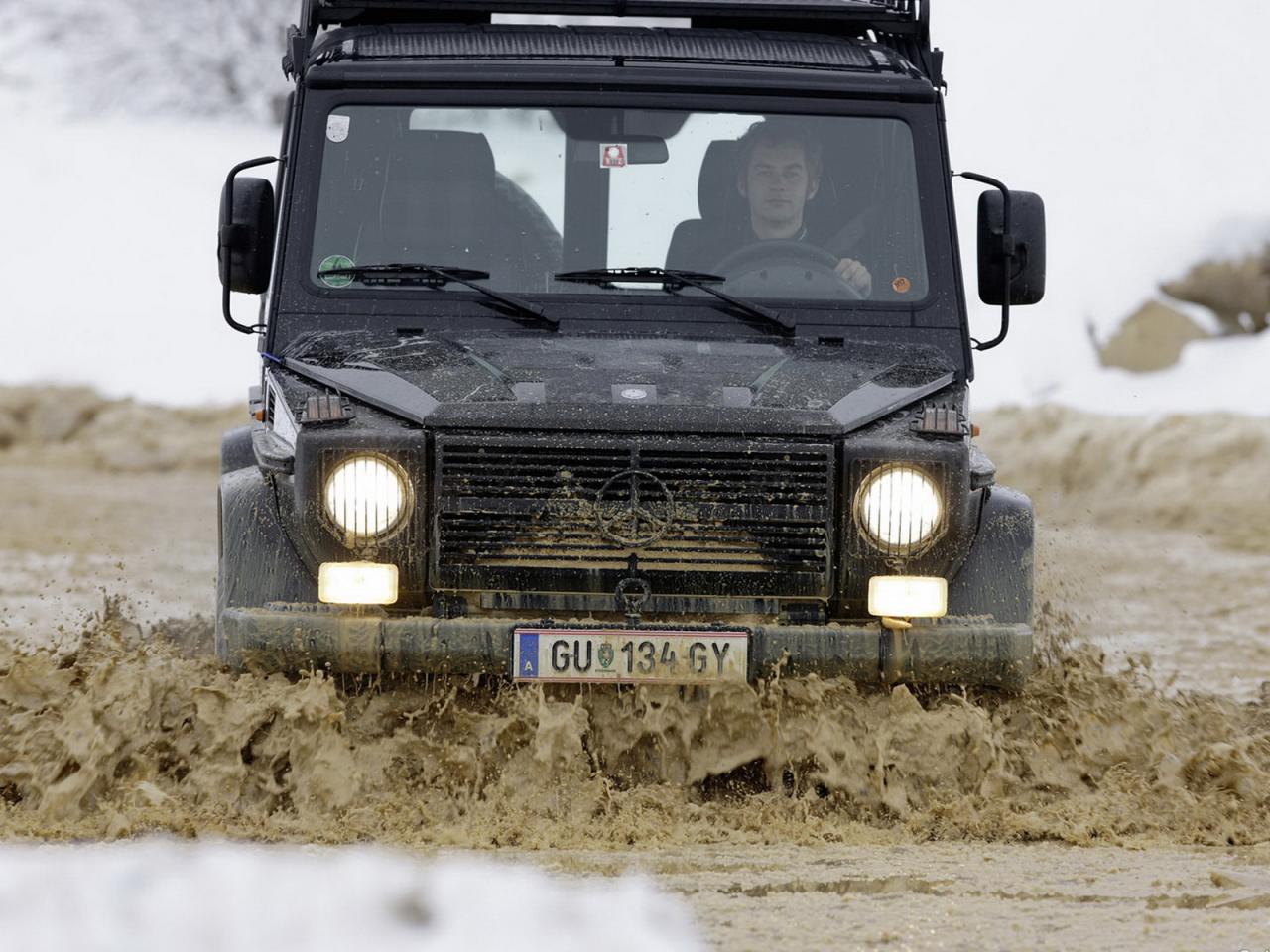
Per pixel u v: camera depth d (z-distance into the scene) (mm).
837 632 21688
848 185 25922
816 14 28172
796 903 17812
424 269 25031
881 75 26422
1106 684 23859
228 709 21609
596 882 18438
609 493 21531
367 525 21359
